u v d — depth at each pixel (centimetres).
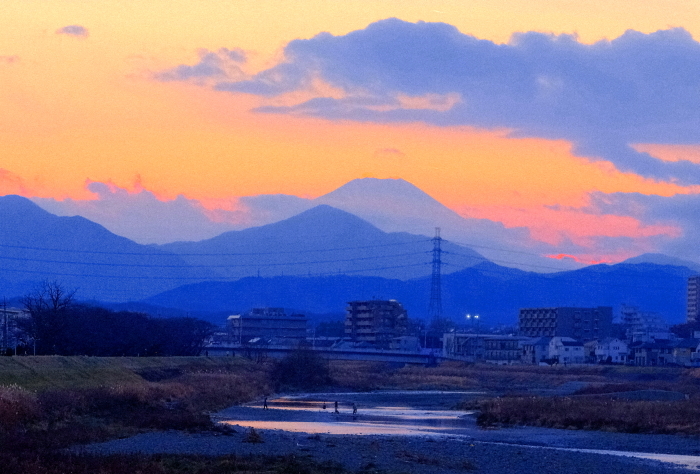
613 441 6594
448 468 4981
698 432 6944
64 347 12538
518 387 15112
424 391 14300
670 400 9975
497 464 5241
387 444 5997
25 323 12862
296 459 4922
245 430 6694
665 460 5606
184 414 7175
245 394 11369
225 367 14562
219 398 10000
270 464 4653
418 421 8431
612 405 8500
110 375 9525
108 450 5100
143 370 11038
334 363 19625
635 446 6344
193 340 16312
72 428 5788
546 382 15862
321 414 9100
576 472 5003
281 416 8638
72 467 4209
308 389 14150
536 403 8756
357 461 5038
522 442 6606
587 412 7950
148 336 14538
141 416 6762
